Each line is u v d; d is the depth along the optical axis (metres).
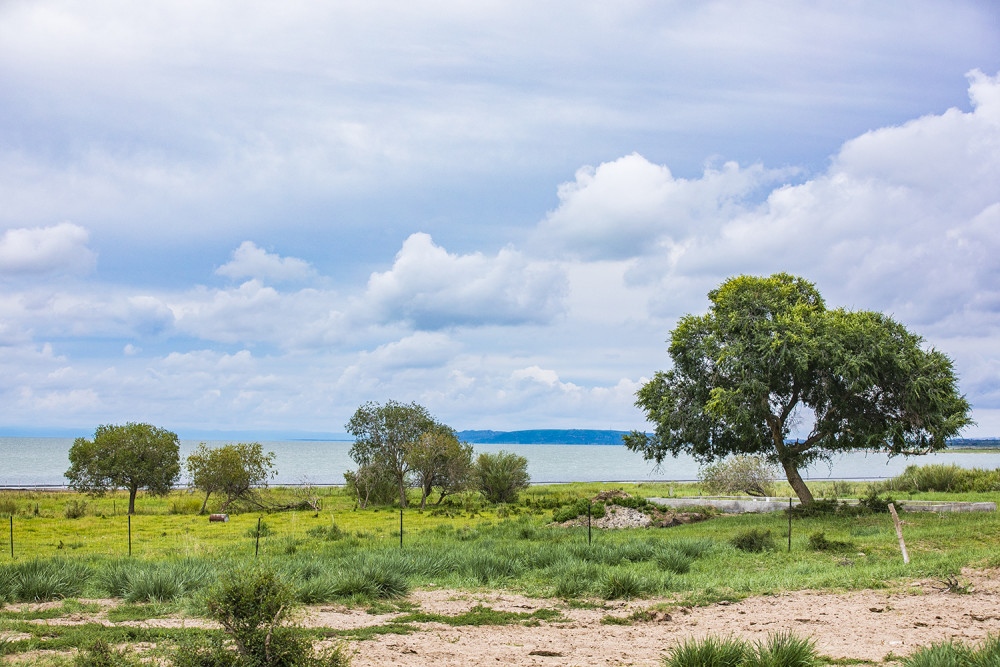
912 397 29.11
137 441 47.09
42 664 8.04
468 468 49.66
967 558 15.80
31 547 25.45
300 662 7.29
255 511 46.66
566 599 13.62
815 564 16.89
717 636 8.38
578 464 178.38
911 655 7.91
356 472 52.97
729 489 45.50
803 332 30.06
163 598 13.34
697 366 33.34
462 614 12.09
